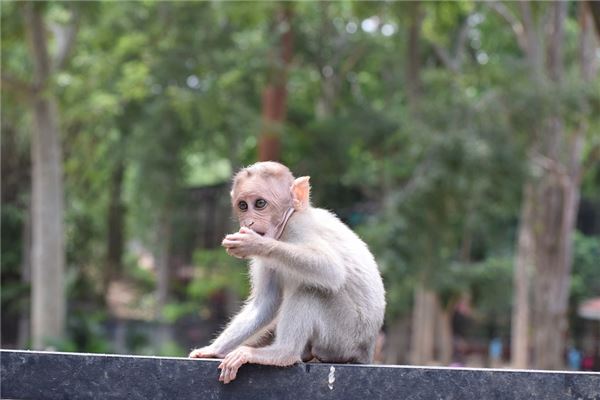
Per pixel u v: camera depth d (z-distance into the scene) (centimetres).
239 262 2584
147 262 4981
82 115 2223
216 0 2370
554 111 2102
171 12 2336
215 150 2923
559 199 2525
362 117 2659
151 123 2609
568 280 2552
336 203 3184
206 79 2317
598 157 2514
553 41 2453
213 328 3095
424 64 2956
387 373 433
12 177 2931
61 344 2061
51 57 2333
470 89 2466
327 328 490
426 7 2422
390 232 2077
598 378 425
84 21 2188
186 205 3550
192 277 3700
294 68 2653
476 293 3003
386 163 2589
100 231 3409
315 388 437
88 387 432
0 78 2064
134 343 2706
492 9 2506
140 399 432
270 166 498
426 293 2688
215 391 435
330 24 2930
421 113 2198
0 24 2055
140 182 2956
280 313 490
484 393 427
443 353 2989
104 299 3359
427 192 2052
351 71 3078
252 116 2334
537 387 427
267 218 488
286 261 466
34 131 2158
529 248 2741
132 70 2162
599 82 2298
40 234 2153
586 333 3538
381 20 2756
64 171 3044
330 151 2742
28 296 2753
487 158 1983
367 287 504
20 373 433
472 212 2191
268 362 440
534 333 2931
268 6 2333
